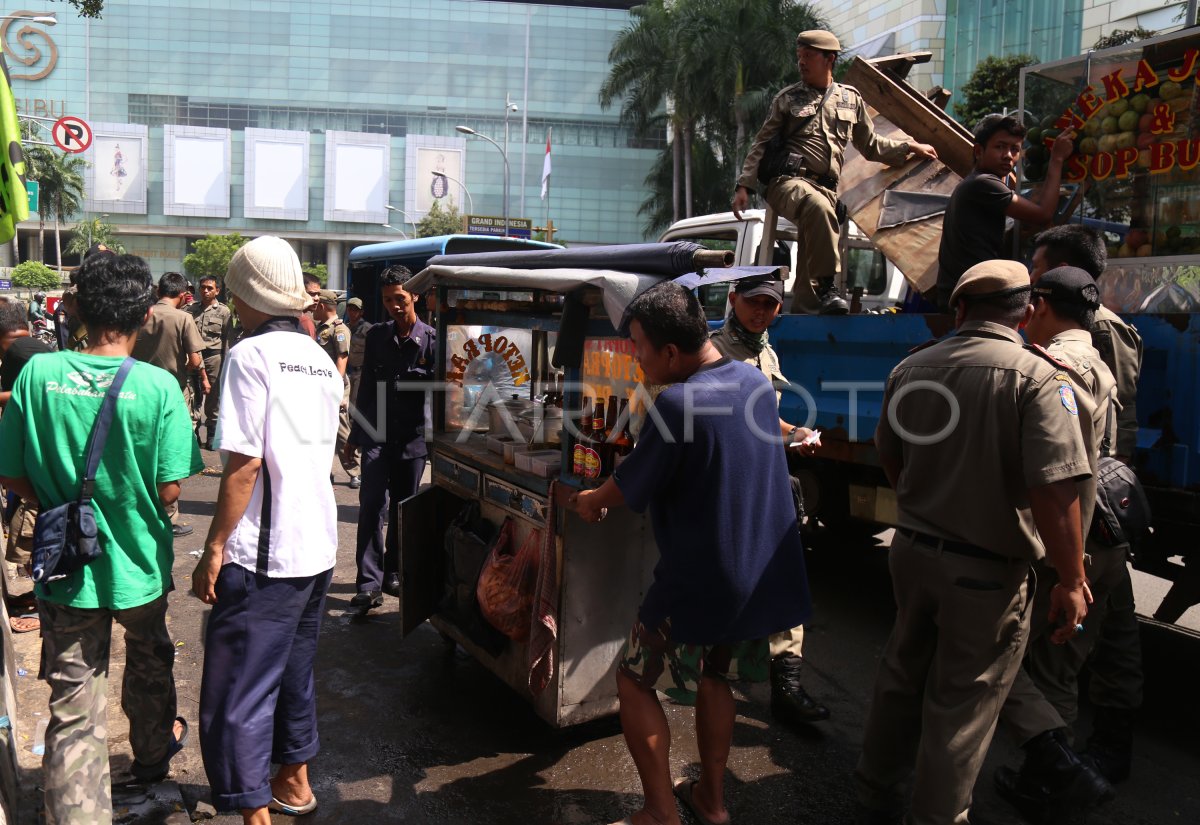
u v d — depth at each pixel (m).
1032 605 2.70
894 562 2.69
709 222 7.19
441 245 10.30
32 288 57.03
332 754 3.37
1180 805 3.14
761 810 3.08
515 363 4.16
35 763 3.18
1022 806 3.05
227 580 2.57
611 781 3.21
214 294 10.00
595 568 3.29
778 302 3.64
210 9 91.62
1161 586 5.57
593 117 92.75
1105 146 4.19
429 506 4.07
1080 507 2.46
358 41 92.25
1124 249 4.14
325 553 2.75
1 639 3.09
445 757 3.36
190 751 3.36
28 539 4.73
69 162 72.88
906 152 5.23
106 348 2.66
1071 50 35.88
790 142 4.97
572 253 3.32
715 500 2.59
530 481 3.42
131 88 91.75
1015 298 2.54
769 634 2.71
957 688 2.50
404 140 93.00
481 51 92.50
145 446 2.62
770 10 34.78
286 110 93.25
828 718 3.66
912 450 2.64
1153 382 3.57
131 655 2.91
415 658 4.30
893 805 2.86
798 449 3.71
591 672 3.34
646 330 2.66
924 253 5.04
